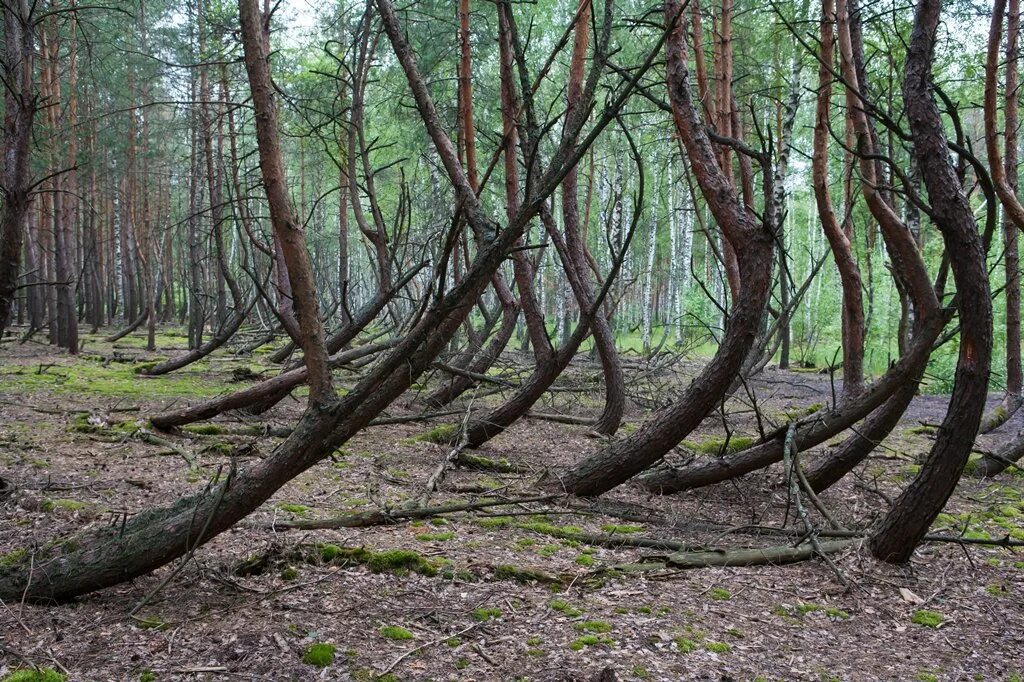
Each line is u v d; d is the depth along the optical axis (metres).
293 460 4.05
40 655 3.61
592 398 13.66
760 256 6.56
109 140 24.00
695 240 36.88
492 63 21.31
